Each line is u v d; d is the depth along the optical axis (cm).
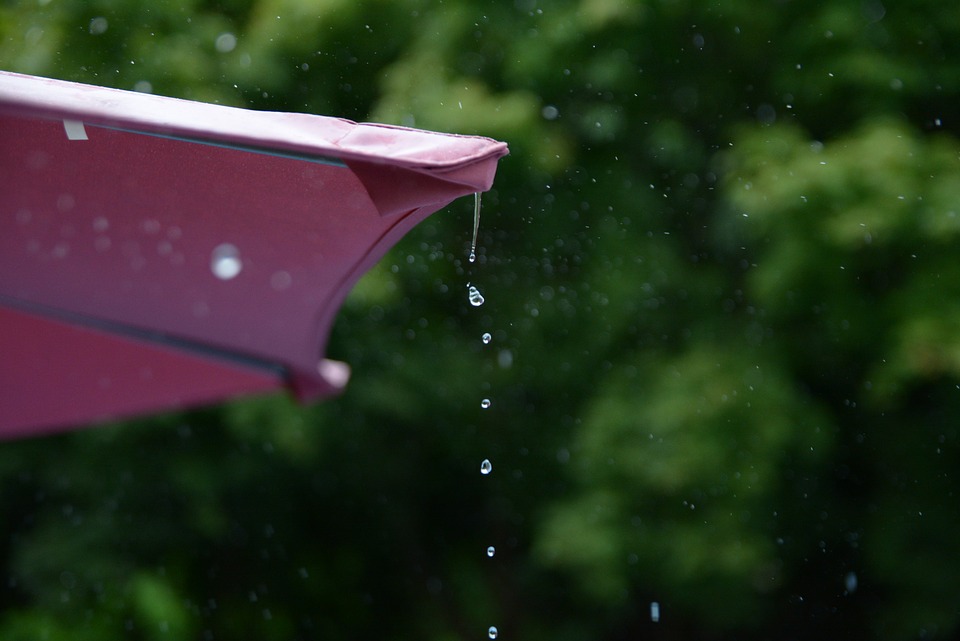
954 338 1080
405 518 1612
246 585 1559
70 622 1352
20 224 340
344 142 261
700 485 1207
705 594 1419
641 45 1194
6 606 1500
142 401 392
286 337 371
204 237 338
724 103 1257
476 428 1417
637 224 1252
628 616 1579
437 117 1111
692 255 1285
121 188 323
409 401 1299
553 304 1273
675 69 1239
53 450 1344
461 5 1166
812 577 1488
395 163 252
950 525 1322
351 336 1288
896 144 1067
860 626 1492
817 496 1387
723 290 1264
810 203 1066
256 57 1145
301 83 1187
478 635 1619
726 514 1228
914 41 1159
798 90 1180
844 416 1338
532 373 1314
